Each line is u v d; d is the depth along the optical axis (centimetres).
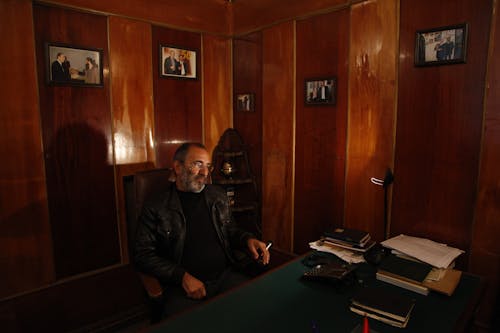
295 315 113
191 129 271
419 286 127
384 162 196
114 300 229
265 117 264
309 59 229
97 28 216
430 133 176
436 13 168
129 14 228
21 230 196
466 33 159
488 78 155
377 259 151
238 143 290
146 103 243
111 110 227
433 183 177
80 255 220
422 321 109
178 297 155
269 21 252
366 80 199
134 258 163
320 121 227
